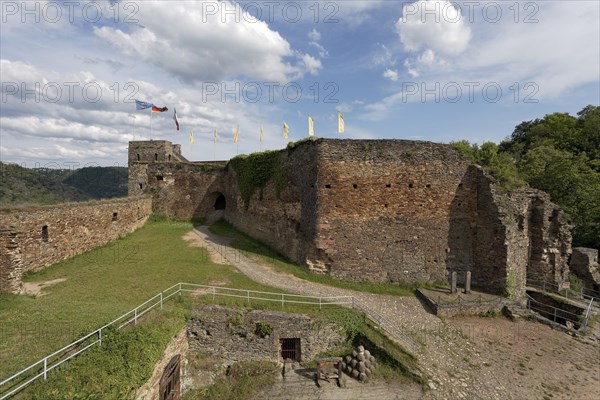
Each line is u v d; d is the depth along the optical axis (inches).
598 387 470.9
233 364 529.3
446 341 559.8
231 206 1272.1
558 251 811.4
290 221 861.8
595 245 1027.9
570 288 832.9
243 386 484.1
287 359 550.9
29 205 666.8
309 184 776.9
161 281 648.4
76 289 591.8
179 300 551.5
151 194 1316.4
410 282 749.9
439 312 636.1
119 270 710.5
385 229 752.3
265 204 993.5
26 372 330.3
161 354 425.1
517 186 796.6
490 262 739.4
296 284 694.5
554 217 823.1
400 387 471.2
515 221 757.3
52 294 562.6
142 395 372.2
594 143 1376.7
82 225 812.6
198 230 1165.1
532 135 1699.1
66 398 289.9
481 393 455.5
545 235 816.3
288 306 575.5
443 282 759.7
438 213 765.3
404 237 755.4
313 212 760.3
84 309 496.1
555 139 1480.1
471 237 775.7
